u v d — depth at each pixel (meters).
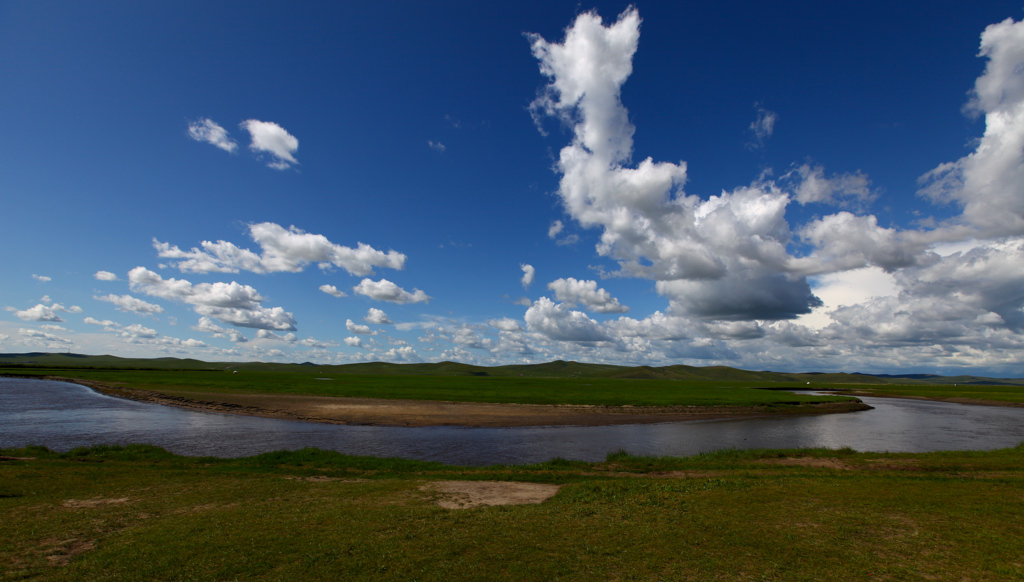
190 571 10.00
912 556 10.91
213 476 20.48
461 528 12.88
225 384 94.38
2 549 11.23
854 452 28.69
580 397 79.25
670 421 57.72
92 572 9.92
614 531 12.62
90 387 94.38
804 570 10.18
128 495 16.83
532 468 24.34
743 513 14.31
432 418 53.22
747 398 83.88
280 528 12.79
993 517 13.80
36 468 21.30
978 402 104.75
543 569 10.19
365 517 13.90
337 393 77.25
